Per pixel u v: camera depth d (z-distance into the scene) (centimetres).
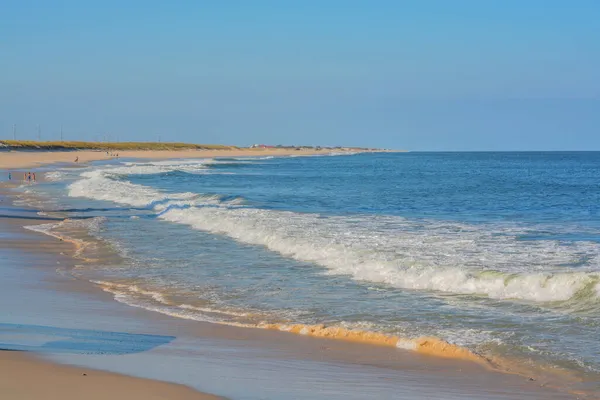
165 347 921
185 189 4722
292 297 1290
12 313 1120
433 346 936
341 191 4669
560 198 4012
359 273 1504
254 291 1345
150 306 1217
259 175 7438
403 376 803
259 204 3300
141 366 797
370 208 3259
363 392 732
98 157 12962
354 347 949
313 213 2853
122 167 8506
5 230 2361
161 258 1744
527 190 4809
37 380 707
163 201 3278
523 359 877
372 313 1152
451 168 10512
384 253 1675
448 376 807
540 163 13750
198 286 1395
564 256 1630
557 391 750
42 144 16112
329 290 1347
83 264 1672
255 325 1080
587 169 9981
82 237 2155
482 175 7775
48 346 878
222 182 5884
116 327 1042
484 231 2167
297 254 1762
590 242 1884
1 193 4212
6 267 1628
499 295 1259
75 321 1071
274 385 745
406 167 10931
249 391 716
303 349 933
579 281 1222
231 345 949
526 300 1218
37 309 1161
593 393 743
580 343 941
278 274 1518
